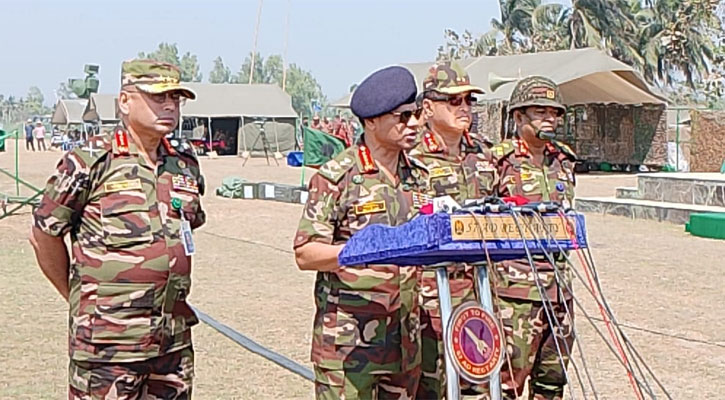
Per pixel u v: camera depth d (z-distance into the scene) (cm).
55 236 354
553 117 459
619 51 4925
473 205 295
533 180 454
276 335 732
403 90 345
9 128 5303
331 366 352
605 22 4897
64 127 5884
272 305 853
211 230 1463
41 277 1001
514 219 293
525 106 454
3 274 1018
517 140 466
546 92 455
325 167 355
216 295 903
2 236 1355
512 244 293
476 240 287
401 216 354
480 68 2975
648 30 4962
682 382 604
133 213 351
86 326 349
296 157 3697
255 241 1328
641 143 3111
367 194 352
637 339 721
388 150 357
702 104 5134
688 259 1158
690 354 677
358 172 354
